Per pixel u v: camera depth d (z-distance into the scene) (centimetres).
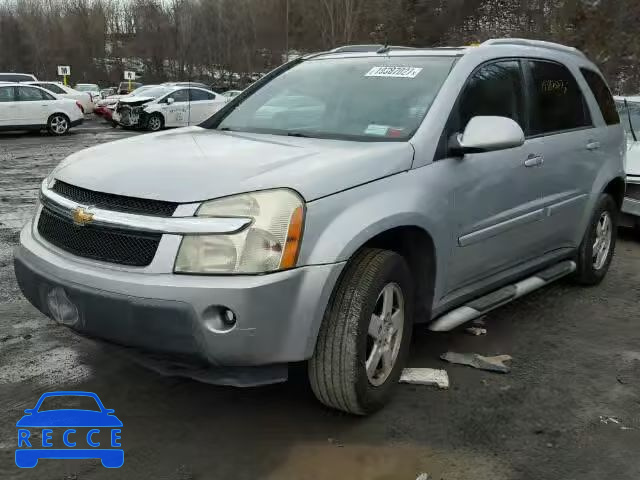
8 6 6166
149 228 283
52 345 416
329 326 310
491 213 398
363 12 4031
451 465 298
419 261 362
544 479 290
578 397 366
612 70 2847
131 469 290
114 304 286
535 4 3472
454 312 388
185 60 3894
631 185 721
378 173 328
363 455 304
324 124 397
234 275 279
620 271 623
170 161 322
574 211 499
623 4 2969
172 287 276
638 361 416
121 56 5650
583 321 484
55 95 2100
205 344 280
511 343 439
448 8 3869
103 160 337
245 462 297
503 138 360
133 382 369
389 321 338
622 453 312
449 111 375
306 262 292
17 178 1149
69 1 6069
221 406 345
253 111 440
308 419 334
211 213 282
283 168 305
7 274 563
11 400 347
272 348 288
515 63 442
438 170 356
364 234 308
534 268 468
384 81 408
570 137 480
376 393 332
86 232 304
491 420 337
